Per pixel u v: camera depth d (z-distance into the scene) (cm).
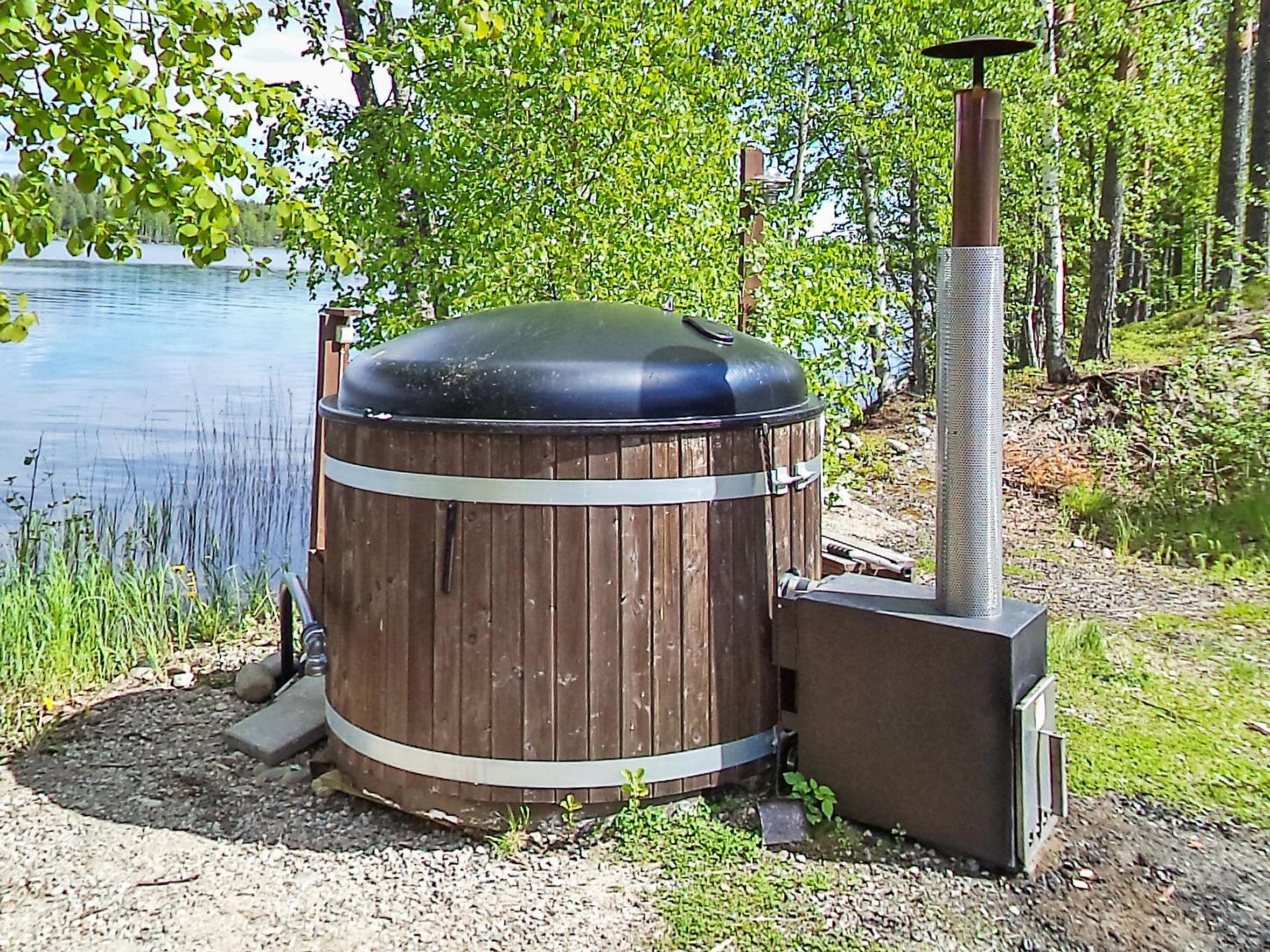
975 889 273
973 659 277
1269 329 884
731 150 686
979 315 275
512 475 289
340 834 308
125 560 553
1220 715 399
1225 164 1213
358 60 646
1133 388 1052
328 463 339
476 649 297
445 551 297
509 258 614
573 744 296
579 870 284
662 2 749
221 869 287
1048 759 288
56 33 248
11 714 402
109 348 1716
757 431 312
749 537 313
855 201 1405
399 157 675
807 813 305
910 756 290
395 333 661
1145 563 660
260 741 362
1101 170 1438
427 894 274
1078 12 1262
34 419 1156
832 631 302
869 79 1218
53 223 264
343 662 329
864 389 723
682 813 308
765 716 320
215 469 911
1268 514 700
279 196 308
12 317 246
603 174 623
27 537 553
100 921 260
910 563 552
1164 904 267
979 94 275
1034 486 873
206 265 284
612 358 298
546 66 631
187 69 276
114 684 438
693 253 635
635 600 296
